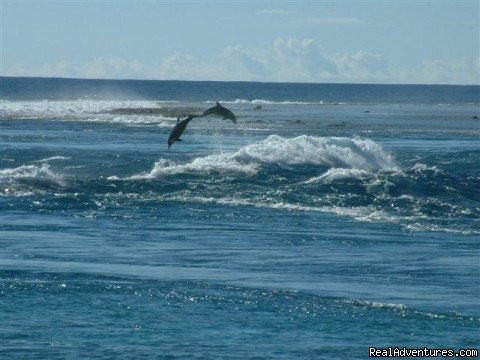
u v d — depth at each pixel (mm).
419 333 29281
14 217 48656
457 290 34375
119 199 54312
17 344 27438
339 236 45000
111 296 32656
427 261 39469
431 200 54844
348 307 31734
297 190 56531
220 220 48938
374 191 56188
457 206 54125
